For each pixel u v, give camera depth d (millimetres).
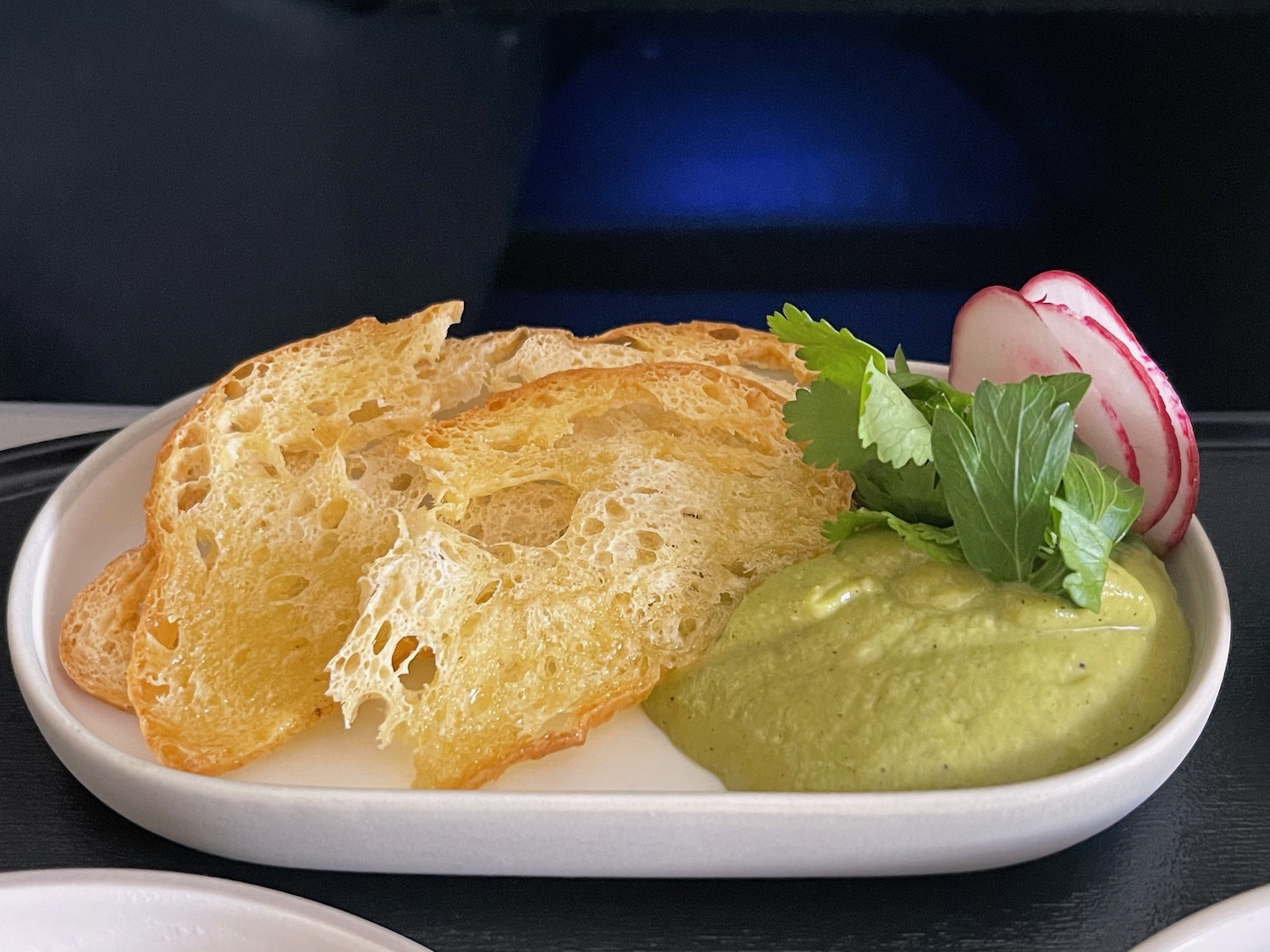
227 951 175
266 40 329
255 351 377
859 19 324
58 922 177
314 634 213
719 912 189
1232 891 190
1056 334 222
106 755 187
